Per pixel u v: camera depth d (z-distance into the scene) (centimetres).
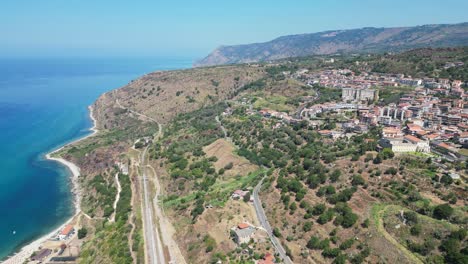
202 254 13288
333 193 14125
